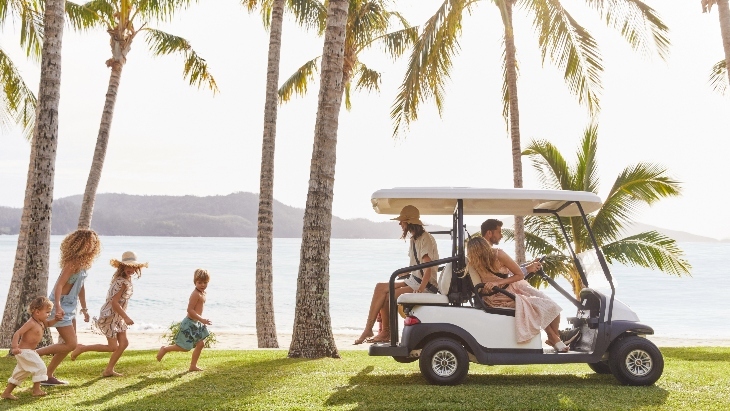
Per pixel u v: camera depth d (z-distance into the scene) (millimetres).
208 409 5418
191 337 7562
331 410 5332
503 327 6531
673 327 25438
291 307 33156
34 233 9852
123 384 6625
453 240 7512
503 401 5641
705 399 5758
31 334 6090
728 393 6047
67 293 6586
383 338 7219
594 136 15906
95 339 17703
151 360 8531
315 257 9320
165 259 83312
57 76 10102
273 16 14609
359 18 16672
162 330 23109
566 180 15828
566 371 7613
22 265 13922
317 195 9430
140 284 44688
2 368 7648
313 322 9195
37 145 9961
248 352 9836
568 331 7195
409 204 7566
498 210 7785
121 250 114688
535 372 7504
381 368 7742
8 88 16266
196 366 7613
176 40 16938
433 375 6457
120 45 15906
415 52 14578
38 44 15523
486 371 7598
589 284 7117
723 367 7832
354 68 17484
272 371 7512
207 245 163125
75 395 6047
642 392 6094
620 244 15055
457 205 7023
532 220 16109
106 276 52062
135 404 5594
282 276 55000
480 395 5887
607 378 7070
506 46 16391
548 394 5949
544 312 6594
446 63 14688
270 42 14508
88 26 16797
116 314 7176
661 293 40250
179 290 40875
